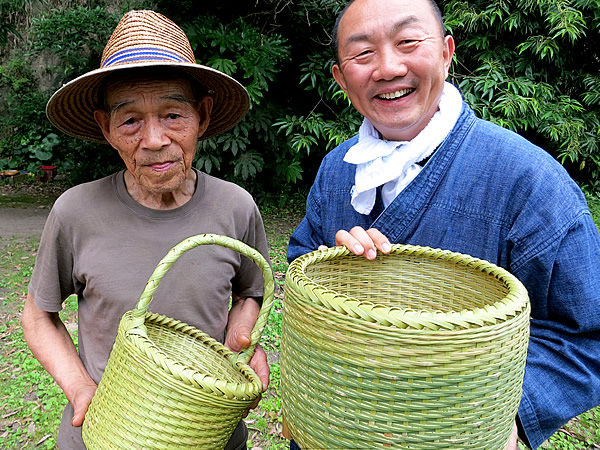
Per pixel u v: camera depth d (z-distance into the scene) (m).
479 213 1.17
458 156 1.20
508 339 0.83
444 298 1.20
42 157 9.30
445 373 0.80
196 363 1.23
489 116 5.25
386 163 1.22
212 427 1.03
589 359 1.10
